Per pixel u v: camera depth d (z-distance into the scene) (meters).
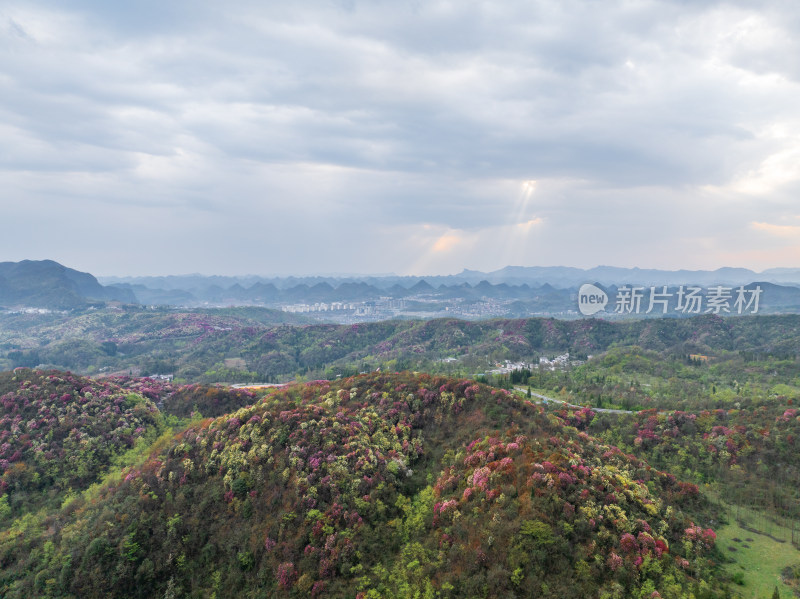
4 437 115.38
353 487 86.69
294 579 76.00
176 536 86.25
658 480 92.56
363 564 76.00
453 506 78.00
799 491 92.12
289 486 88.81
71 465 114.44
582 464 81.12
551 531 66.38
